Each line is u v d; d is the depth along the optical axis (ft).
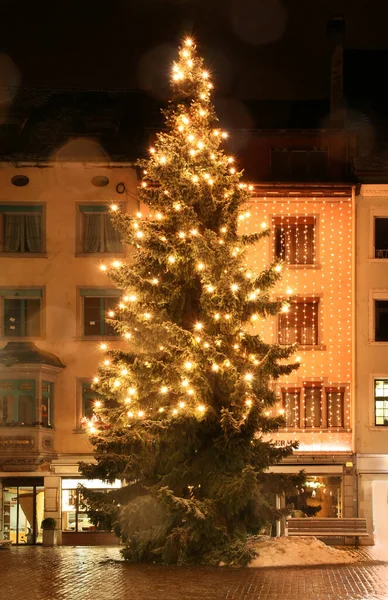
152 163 80.53
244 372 76.69
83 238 122.83
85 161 122.52
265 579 58.95
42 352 119.44
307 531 88.94
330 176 124.98
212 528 70.33
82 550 100.12
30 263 122.11
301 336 122.01
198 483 75.20
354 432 119.34
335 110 130.62
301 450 119.14
